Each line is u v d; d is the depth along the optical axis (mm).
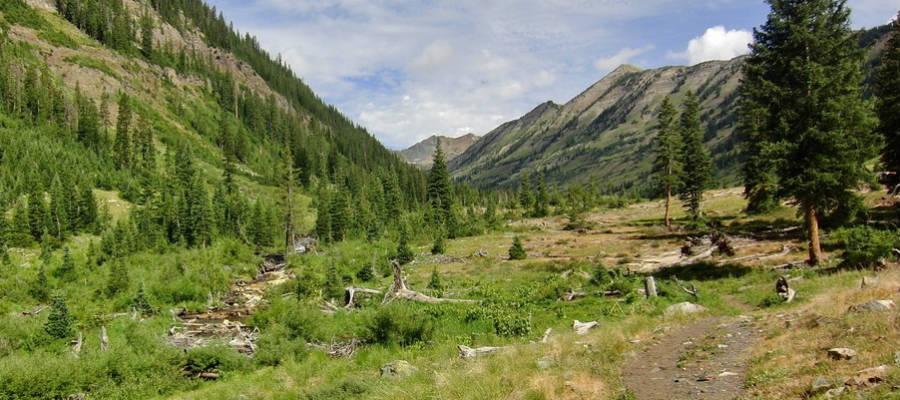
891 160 37125
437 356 20812
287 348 27500
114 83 160000
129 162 116938
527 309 31219
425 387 14039
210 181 127000
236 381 23203
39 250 66125
